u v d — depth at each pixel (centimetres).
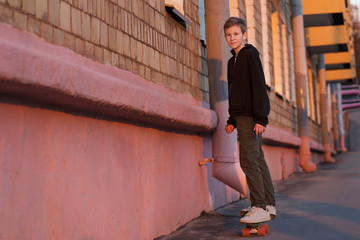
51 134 241
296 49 1312
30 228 220
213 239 357
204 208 489
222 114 504
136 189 337
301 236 350
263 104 356
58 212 243
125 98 290
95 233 278
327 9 1591
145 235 346
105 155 296
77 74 238
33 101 228
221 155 498
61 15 260
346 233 355
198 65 527
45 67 212
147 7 390
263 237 352
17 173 214
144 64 374
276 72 1116
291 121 1252
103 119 296
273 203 399
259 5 922
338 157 2580
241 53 368
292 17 1325
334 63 2167
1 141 205
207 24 524
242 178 497
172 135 416
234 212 502
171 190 404
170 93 429
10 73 190
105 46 309
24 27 226
